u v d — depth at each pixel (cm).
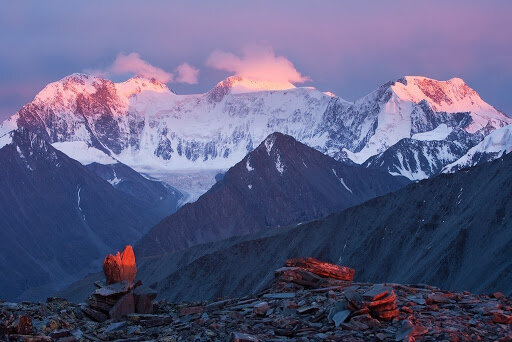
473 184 14488
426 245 13638
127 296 2516
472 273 11575
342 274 2620
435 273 12288
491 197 13225
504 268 10944
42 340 2008
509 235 11762
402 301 2256
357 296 2098
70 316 2458
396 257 13925
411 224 14450
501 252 11456
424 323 2011
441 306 2222
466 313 2133
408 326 1927
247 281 14412
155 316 2388
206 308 2473
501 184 13388
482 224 12706
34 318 2322
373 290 2123
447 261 12381
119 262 2625
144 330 2283
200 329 2119
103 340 2180
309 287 2552
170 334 2141
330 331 2006
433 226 14100
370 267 14162
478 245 12294
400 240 14212
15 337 2012
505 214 12494
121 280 2616
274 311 2264
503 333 1936
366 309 2055
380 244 14475
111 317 2467
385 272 13825
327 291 2439
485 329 1975
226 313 2305
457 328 1955
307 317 2162
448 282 12025
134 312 2517
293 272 2573
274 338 1984
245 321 2170
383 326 2012
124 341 2116
